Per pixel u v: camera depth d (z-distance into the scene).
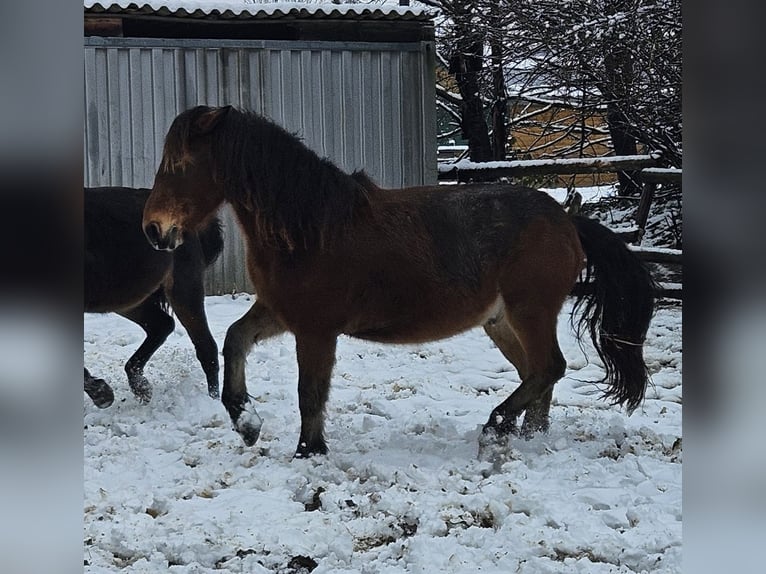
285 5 10.27
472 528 4.73
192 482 5.34
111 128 10.02
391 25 10.61
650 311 5.94
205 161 5.56
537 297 5.71
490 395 7.20
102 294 6.48
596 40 10.73
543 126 14.64
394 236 5.61
